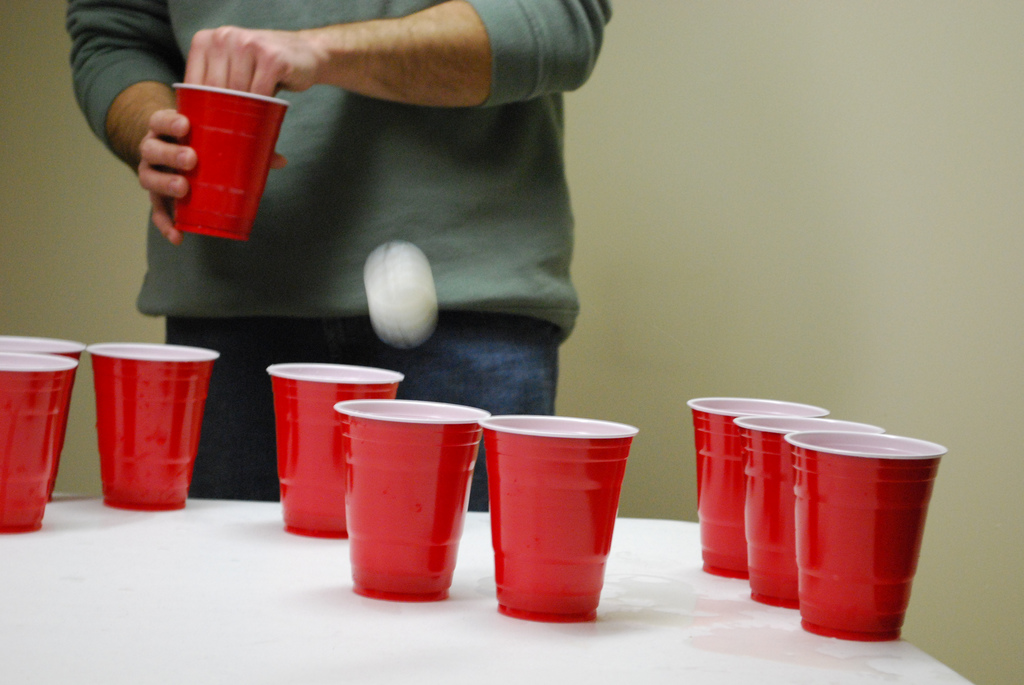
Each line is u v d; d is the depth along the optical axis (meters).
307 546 0.90
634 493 1.96
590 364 1.98
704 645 0.66
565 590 0.69
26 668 0.55
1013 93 1.73
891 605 0.68
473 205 1.30
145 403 1.01
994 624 1.75
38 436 0.88
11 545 0.84
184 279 1.37
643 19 1.92
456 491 0.74
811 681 0.59
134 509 1.03
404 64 1.11
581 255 1.98
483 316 1.31
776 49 1.86
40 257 2.31
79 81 1.37
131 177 2.27
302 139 1.31
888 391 1.82
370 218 1.29
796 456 0.71
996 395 1.76
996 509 1.76
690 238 1.92
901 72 1.79
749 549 0.80
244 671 0.56
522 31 1.14
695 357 1.93
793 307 1.88
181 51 1.38
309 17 1.28
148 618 0.65
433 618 0.69
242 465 1.39
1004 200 1.75
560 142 1.41
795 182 1.86
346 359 1.35
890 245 1.81
